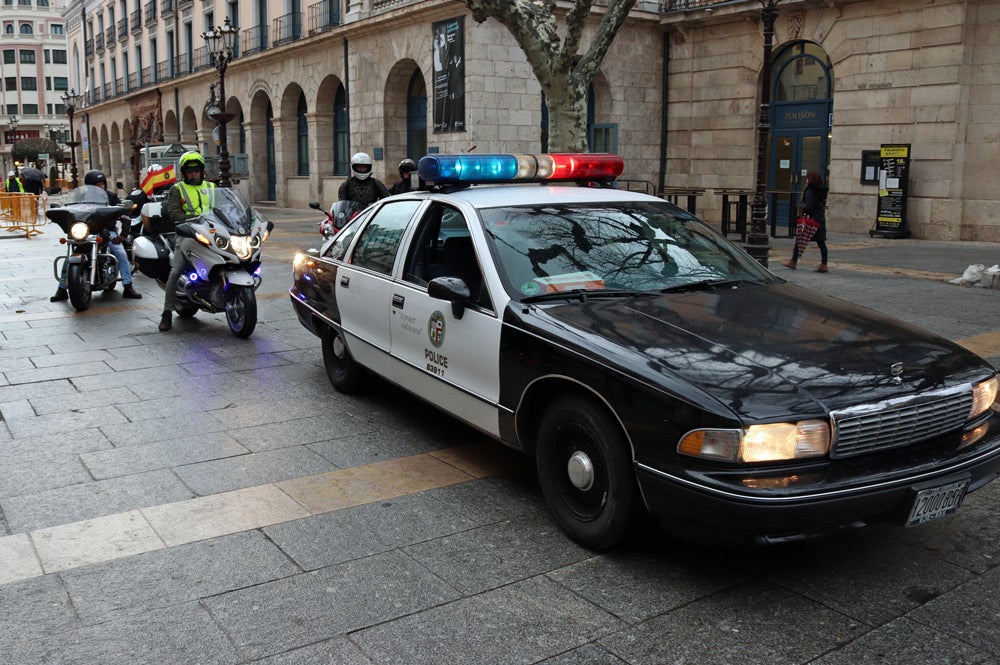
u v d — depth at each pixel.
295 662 3.00
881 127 19.64
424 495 4.49
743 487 3.16
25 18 102.75
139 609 3.36
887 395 3.38
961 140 18.30
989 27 17.77
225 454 5.12
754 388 3.32
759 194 13.48
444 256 5.01
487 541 3.95
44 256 16.22
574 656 3.04
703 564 3.72
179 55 42.47
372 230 5.83
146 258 9.77
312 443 5.31
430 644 3.11
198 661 3.01
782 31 21.78
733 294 4.45
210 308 8.56
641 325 3.89
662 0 24.98
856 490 3.19
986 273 11.38
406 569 3.68
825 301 4.49
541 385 3.98
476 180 5.25
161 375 6.96
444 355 4.69
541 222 4.76
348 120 27.97
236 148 38.34
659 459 3.37
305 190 31.78
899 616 3.29
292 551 3.86
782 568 3.68
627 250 4.70
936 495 3.37
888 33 19.31
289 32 31.53
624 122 24.91
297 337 8.45
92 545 3.92
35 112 104.69
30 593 3.48
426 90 24.62
